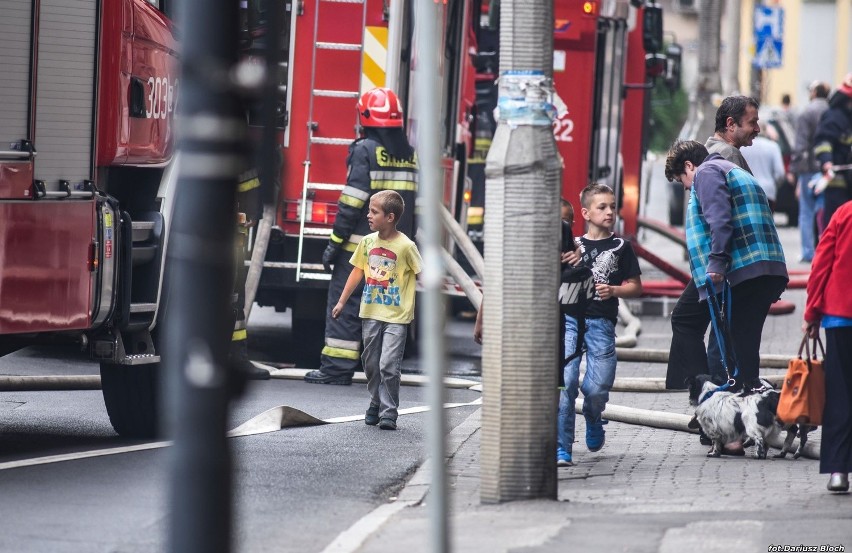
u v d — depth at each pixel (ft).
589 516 71.46
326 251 123.03
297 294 136.26
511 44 75.36
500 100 75.92
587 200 92.48
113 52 89.40
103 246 87.81
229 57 48.08
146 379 94.17
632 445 97.35
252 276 126.72
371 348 101.30
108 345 89.61
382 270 101.45
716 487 81.00
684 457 92.32
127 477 80.48
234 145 48.32
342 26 131.75
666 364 141.08
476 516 71.46
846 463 78.64
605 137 183.62
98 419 103.35
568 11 174.40
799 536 66.74
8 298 81.00
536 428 75.61
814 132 234.17
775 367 135.44
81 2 86.58
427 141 51.78
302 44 131.64
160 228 93.40
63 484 78.07
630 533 67.21
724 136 102.68
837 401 78.79
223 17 48.01
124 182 95.30
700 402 93.09
